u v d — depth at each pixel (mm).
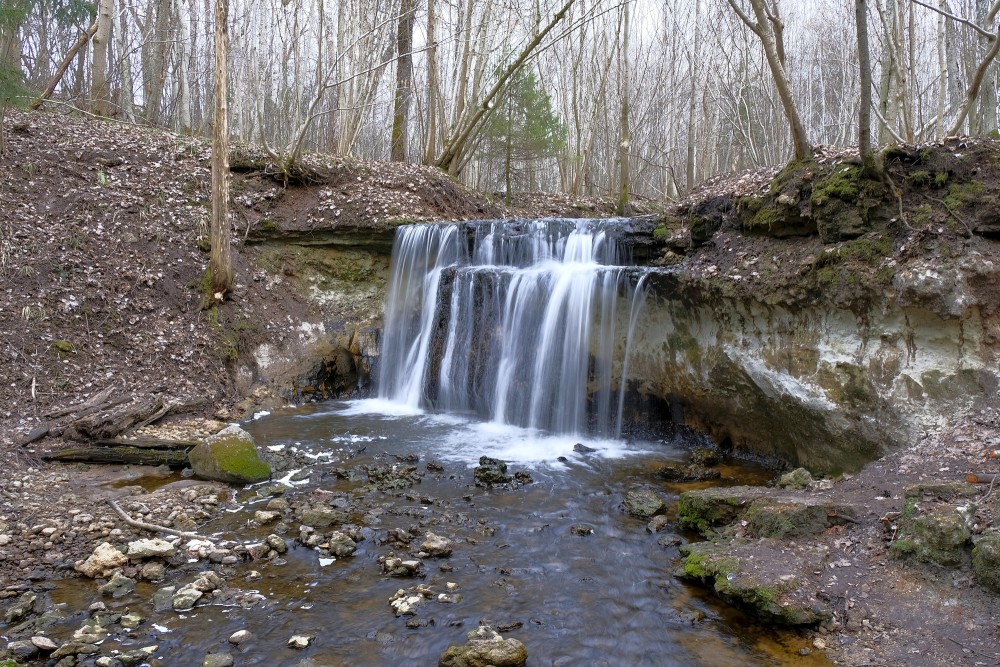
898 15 10883
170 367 8984
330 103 23750
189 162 12258
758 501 5004
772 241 7301
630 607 4238
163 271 9977
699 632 3936
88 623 3910
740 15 7523
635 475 6977
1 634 3758
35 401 7457
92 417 7203
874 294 5816
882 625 3721
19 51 13938
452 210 13609
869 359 5930
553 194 18391
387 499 6109
